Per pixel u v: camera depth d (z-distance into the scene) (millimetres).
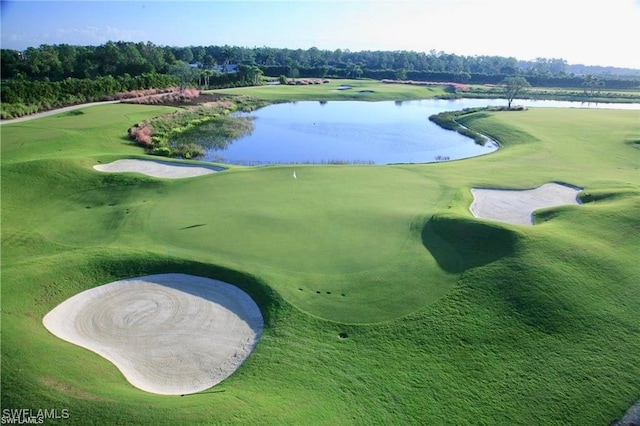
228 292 20234
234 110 85188
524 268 21047
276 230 25875
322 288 20094
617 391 15039
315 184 35125
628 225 25797
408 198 31688
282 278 20703
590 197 32594
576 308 18703
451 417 14070
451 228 25484
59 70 116812
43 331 17500
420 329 17719
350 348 16797
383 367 15945
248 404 14047
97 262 22094
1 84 66625
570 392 14992
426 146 58844
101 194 33562
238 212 28688
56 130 52062
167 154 49625
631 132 58938
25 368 14867
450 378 15516
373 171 39812
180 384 15375
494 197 33375
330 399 14547
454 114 82375
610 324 17953
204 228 26203
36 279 20672
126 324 18281
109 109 70125
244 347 17125
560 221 26922
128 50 128875
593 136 57312
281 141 60656
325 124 73312
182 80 103750
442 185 35250
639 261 22141
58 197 33188
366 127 71250
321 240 24594
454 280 20797
